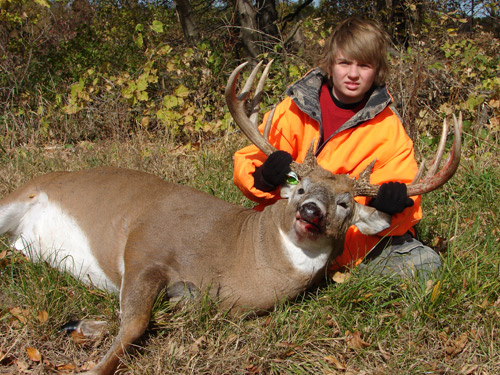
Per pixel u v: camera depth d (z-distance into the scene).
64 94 7.70
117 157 6.40
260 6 10.30
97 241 3.89
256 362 3.20
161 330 3.39
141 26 7.64
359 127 3.97
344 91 3.95
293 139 4.14
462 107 6.96
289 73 7.96
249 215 3.78
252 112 3.87
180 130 7.34
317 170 3.52
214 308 3.51
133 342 3.18
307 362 3.25
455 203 5.27
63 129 7.31
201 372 3.11
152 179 4.06
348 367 3.24
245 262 3.54
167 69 7.73
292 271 3.51
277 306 3.60
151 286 3.40
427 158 6.40
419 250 4.04
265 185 3.70
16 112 7.51
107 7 12.69
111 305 3.52
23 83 8.02
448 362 3.31
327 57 4.00
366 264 4.00
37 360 3.13
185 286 3.54
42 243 4.13
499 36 10.10
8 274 3.94
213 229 3.64
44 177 4.18
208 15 11.41
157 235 3.63
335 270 4.04
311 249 3.48
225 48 9.19
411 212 3.96
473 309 3.61
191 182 5.77
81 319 3.49
